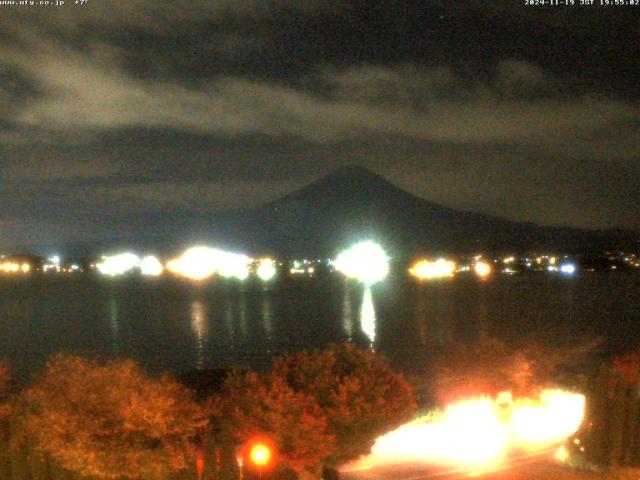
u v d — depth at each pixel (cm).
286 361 1292
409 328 7362
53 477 1013
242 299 13375
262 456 1074
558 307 9750
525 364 1862
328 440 1127
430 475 1339
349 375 1236
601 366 1412
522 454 1459
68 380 1050
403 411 1234
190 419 1052
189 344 6094
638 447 1300
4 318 9519
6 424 1045
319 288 17188
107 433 1001
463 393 1789
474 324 7531
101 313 10356
